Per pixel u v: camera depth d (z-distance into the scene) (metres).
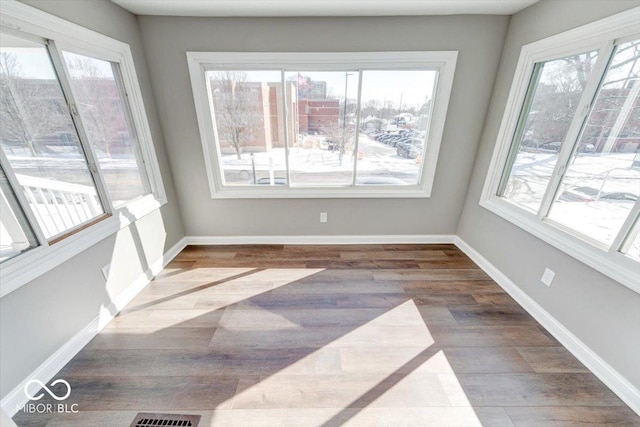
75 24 1.68
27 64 1.45
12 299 1.32
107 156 2.05
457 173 2.88
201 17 2.30
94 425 1.29
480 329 1.91
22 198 1.39
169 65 2.45
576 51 1.73
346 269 2.65
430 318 2.01
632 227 1.43
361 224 3.12
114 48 2.04
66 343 1.61
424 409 1.38
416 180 3.00
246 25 2.33
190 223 3.08
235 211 3.04
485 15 2.31
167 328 1.90
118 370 1.57
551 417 1.35
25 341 1.39
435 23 2.33
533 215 2.07
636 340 1.37
